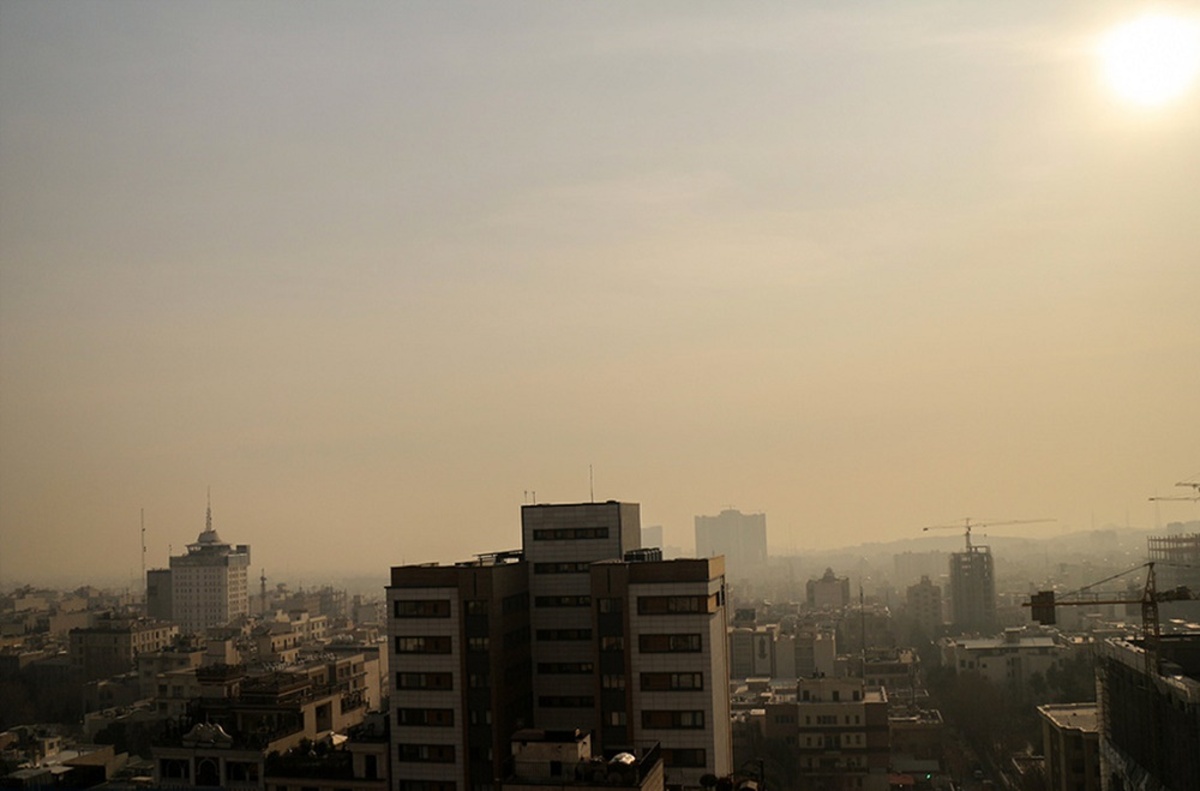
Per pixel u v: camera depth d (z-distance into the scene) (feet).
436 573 447.42
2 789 526.16
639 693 428.97
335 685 645.10
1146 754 516.73
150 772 613.11
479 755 438.81
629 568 434.30
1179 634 563.48
